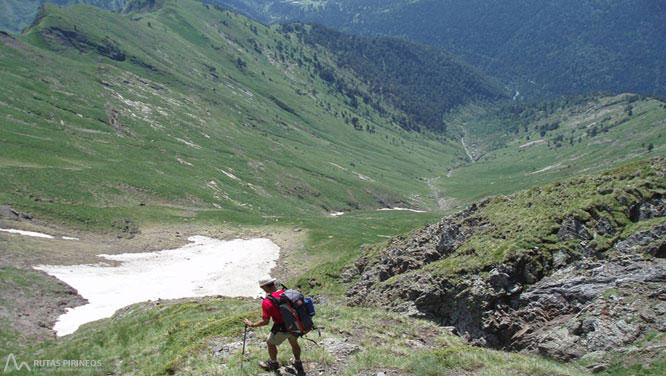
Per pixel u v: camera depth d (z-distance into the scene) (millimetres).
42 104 164375
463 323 30266
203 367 17703
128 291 57906
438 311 32438
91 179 107500
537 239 31812
